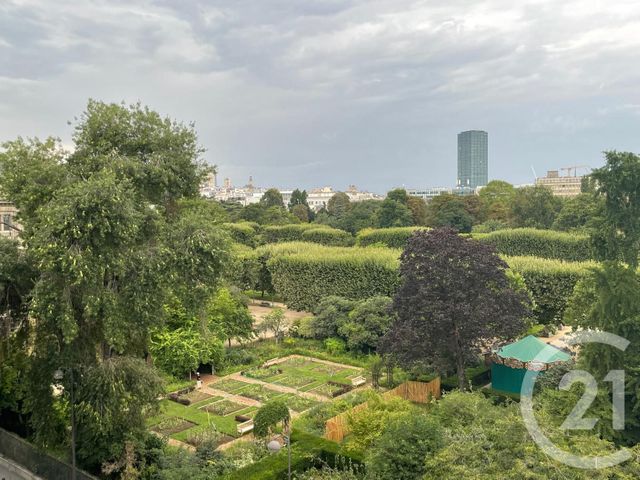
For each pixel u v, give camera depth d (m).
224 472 19.98
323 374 36.31
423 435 16.31
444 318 27.48
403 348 28.70
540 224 83.75
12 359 21.86
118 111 22.50
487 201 111.44
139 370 20.48
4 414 25.31
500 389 31.38
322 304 44.62
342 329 40.72
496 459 13.25
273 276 53.25
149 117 22.92
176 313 35.59
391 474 15.84
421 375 32.88
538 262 45.03
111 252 17.92
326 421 24.58
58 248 17.00
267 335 47.44
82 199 17.31
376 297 41.25
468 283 28.39
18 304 21.38
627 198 22.38
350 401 27.73
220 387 34.09
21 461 22.08
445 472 13.75
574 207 76.25
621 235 22.47
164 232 20.94
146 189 22.52
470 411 19.67
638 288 21.25
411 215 97.19
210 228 21.44
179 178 23.12
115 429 20.53
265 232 89.94
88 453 20.58
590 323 21.91
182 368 34.81
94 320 19.14
